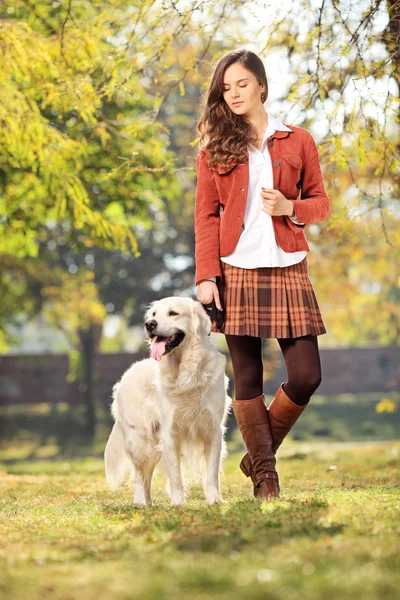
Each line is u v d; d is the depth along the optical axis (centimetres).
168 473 594
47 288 2928
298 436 3148
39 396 3662
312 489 713
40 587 301
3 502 711
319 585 281
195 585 290
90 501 684
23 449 3138
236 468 1170
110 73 891
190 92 3105
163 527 423
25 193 1382
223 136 513
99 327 3675
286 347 530
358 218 945
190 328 582
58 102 972
